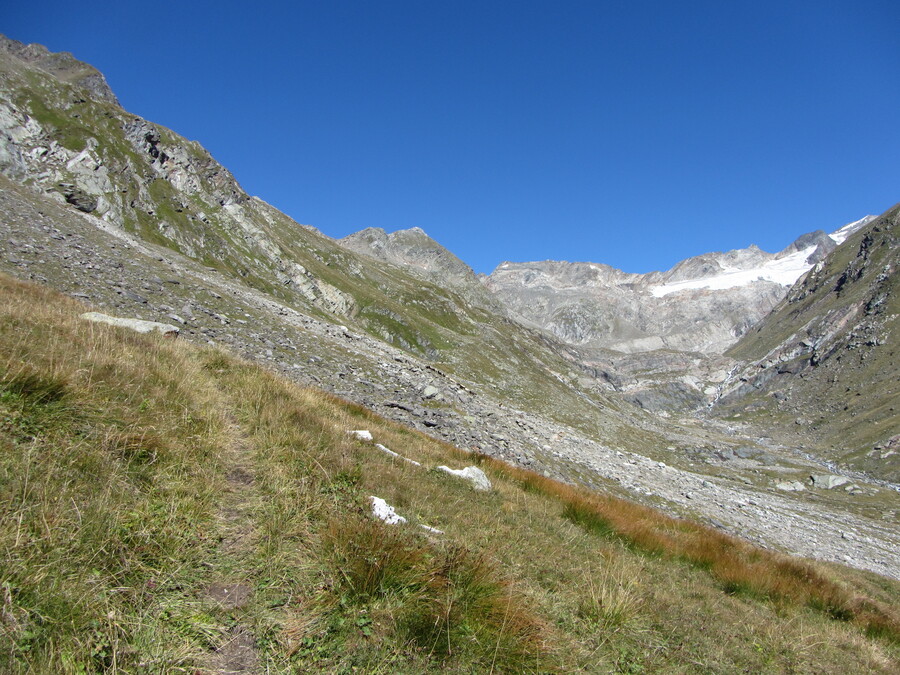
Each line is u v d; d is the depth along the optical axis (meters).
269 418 8.88
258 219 140.38
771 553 16.83
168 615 3.80
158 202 101.25
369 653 4.01
